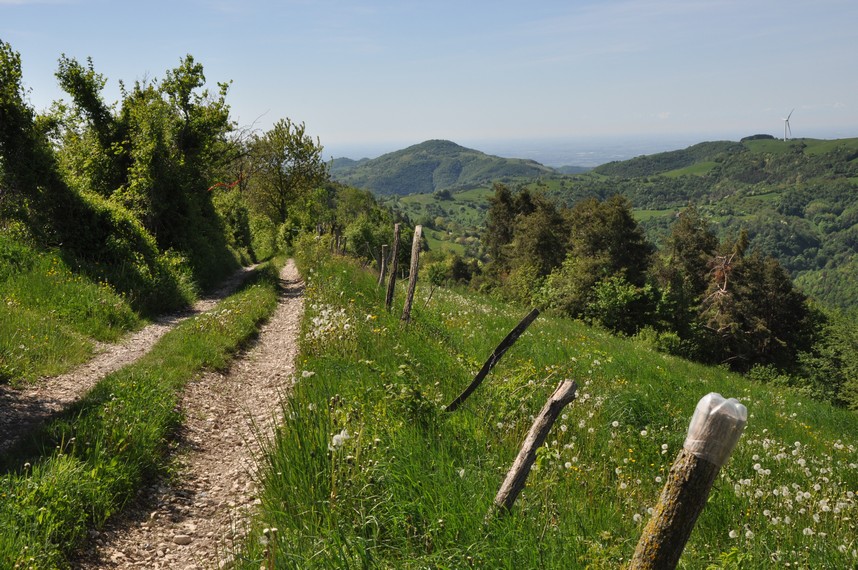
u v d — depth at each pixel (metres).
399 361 8.94
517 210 91.81
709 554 4.86
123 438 7.05
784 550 4.83
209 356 12.06
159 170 27.61
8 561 4.62
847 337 57.81
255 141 51.97
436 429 6.19
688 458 2.32
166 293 20.39
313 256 29.23
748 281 69.38
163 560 5.27
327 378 8.00
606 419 8.81
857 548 4.98
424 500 4.53
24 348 11.01
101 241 20.78
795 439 11.57
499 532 3.98
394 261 14.35
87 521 5.61
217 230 39.06
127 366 10.89
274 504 5.12
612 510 5.38
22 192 19.11
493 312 21.17
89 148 28.05
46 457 6.52
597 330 34.78
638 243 62.28
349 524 4.36
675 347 36.22
